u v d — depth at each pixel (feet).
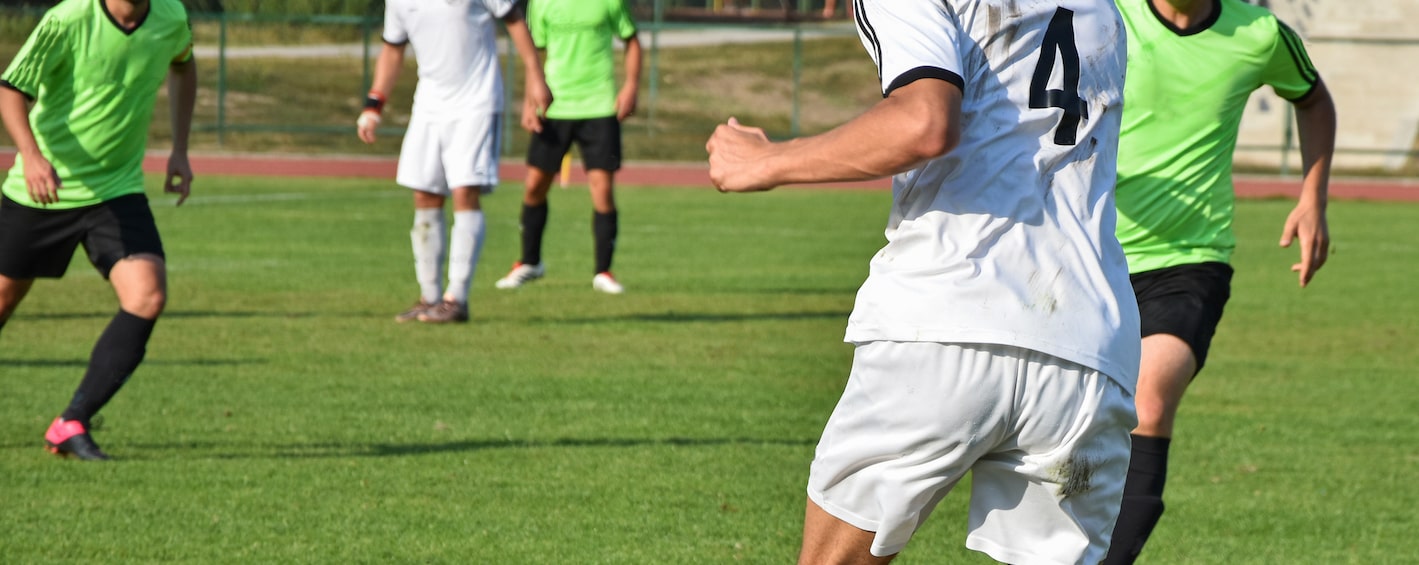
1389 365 67.41
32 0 241.96
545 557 34.71
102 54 41.83
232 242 104.73
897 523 21.70
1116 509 22.79
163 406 50.39
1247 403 58.03
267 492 39.73
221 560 33.71
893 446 21.38
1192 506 42.04
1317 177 35.99
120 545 34.63
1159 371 32.71
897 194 21.74
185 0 245.45
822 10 347.97
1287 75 35.01
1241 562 36.68
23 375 55.21
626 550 35.42
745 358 63.62
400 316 71.36
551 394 54.34
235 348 62.39
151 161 186.91
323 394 53.16
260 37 246.47
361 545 35.22
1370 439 51.49
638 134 233.76
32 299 75.41
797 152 20.71
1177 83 34.14
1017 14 21.62
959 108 19.88
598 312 76.59
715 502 40.06
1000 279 21.09
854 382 21.85
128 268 42.70
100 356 42.42
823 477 22.17
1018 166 21.39
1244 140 221.87
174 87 45.98
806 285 90.17
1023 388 21.11
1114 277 22.24
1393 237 133.49
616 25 83.71
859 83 272.92
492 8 69.77
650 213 141.28
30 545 34.42
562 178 165.78
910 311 21.12
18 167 42.78
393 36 71.05
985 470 22.34
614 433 48.16
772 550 35.73
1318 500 42.91
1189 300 33.86
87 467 41.83
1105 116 22.26
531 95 71.10
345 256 98.07
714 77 268.21
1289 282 99.71
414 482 41.29
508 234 118.11
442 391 54.29
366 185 163.94
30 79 40.93
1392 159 224.12
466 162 69.77
